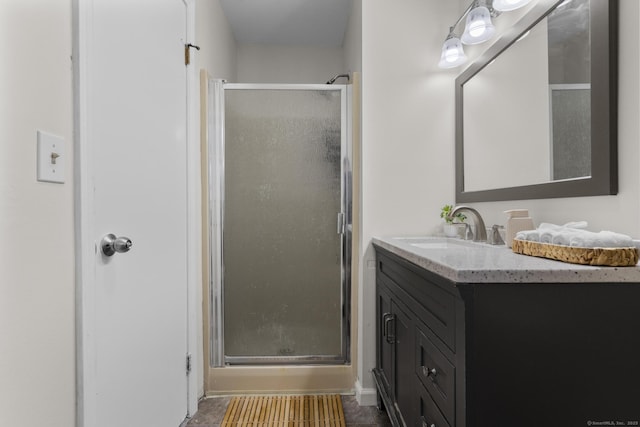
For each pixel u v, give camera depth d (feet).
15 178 2.48
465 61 6.09
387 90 6.25
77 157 3.14
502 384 2.53
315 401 6.27
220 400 6.31
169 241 5.02
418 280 3.69
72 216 3.11
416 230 6.27
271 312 6.73
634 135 3.06
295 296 6.73
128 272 3.97
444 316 2.96
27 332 2.59
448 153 6.30
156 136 4.66
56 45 2.91
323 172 6.72
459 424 2.65
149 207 4.47
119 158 3.81
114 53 3.72
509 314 2.54
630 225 3.10
